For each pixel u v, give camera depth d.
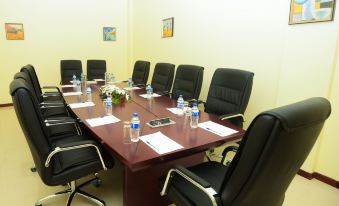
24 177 2.45
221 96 2.57
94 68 4.98
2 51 4.83
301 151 1.02
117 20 5.89
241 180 0.97
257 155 0.89
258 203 1.10
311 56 2.35
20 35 4.91
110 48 5.93
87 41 5.62
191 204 1.31
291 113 0.86
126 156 1.38
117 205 2.02
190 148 1.51
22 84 1.45
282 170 1.00
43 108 2.91
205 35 3.75
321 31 2.26
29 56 5.08
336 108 2.28
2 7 4.68
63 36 5.34
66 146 1.56
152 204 1.91
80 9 5.41
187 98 3.07
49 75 5.34
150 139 1.63
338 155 2.33
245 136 0.94
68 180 1.65
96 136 1.72
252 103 3.09
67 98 2.93
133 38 5.98
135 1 5.69
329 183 2.42
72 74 4.75
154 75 3.84
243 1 3.06
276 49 2.73
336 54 2.21
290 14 2.47
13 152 3.01
